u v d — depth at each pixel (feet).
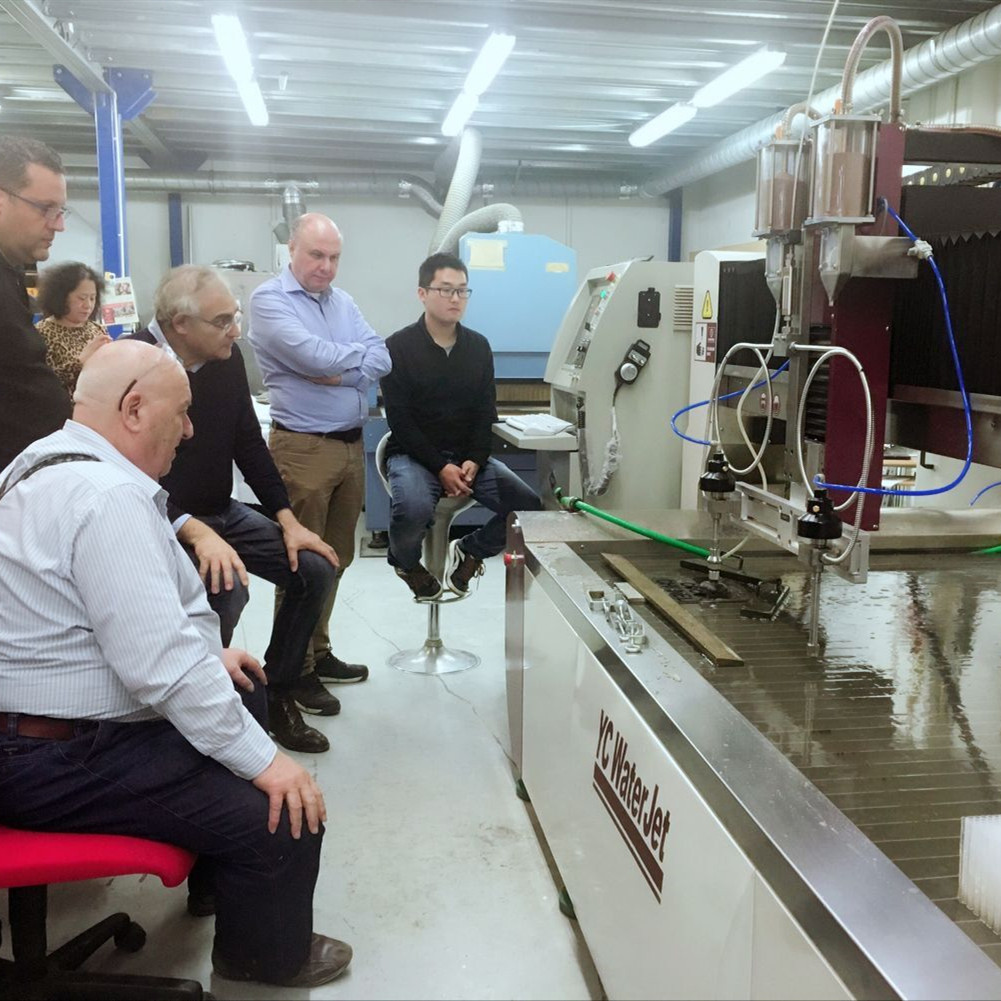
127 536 4.48
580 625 5.45
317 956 5.58
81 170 21.95
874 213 4.77
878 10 12.87
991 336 4.74
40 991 4.94
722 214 23.81
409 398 10.09
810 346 4.85
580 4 12.71
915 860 3.17
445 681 10.35
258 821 4.87
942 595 6.09
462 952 5.83
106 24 13.52
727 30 13.67
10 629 4.58
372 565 15.56
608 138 20.89
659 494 11.65
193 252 23.56
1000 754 3.92
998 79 13.03
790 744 4.00
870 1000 2.44
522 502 10.26
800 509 4.99
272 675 8.55
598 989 5.51
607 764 4.88
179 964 5.71
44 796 4.57
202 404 7.57
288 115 19.20
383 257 24.11
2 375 6.24
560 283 15.76
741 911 3.21
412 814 7.48
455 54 14.98
